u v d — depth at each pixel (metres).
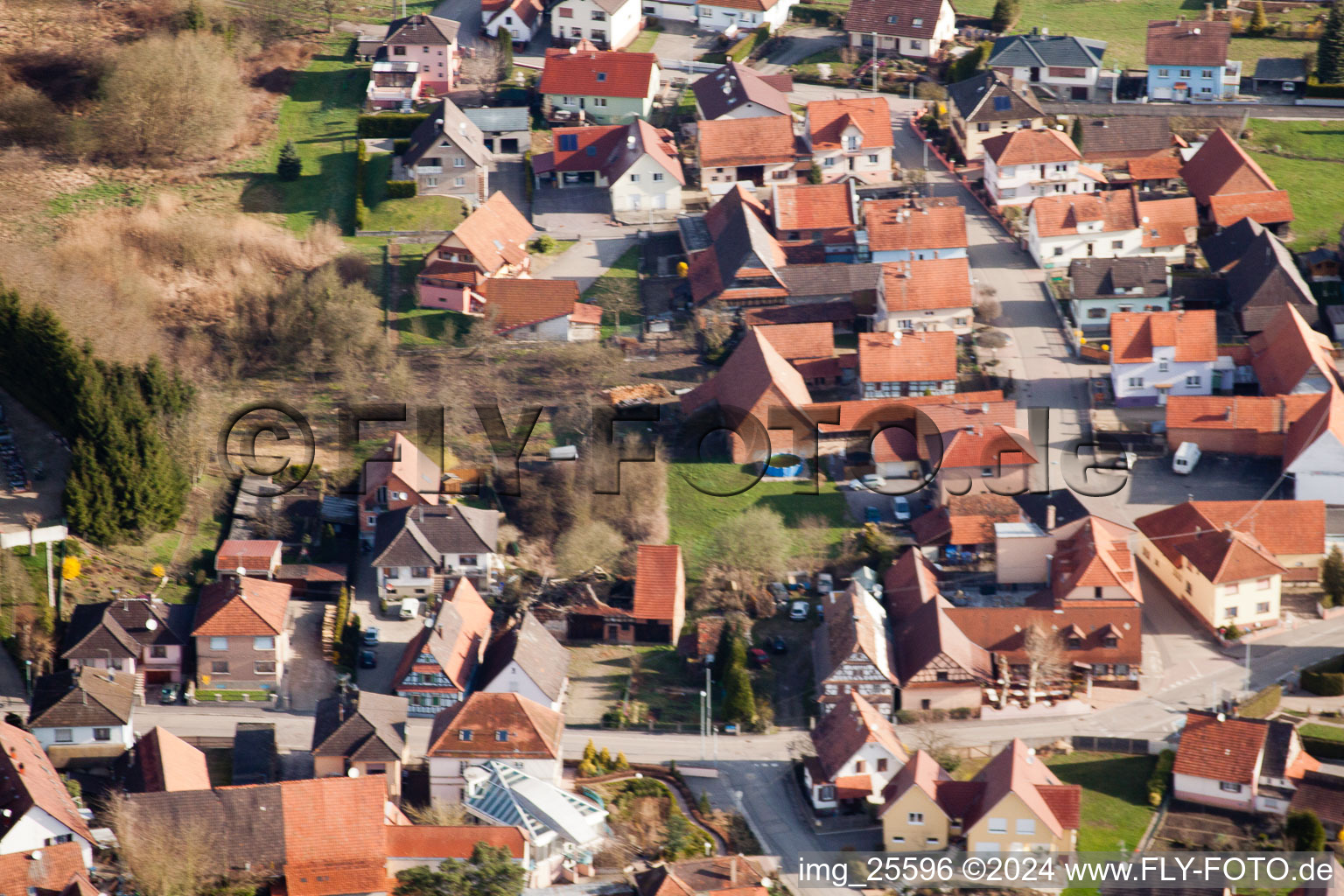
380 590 145.00
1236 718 125.31
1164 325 164.62
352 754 122.69
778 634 142.12
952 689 132.88
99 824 117.25
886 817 118.12
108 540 144.12
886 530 151.12
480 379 169.00
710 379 169.12
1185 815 122.25
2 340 152.88
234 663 134.38
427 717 132.12
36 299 160.75
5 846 110.88
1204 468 158.25
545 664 134.50
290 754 126.75
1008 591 145.25
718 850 119.19
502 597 145.00
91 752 125.94
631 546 150.00
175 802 113.69
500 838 113.88
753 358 163.62
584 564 147.00
